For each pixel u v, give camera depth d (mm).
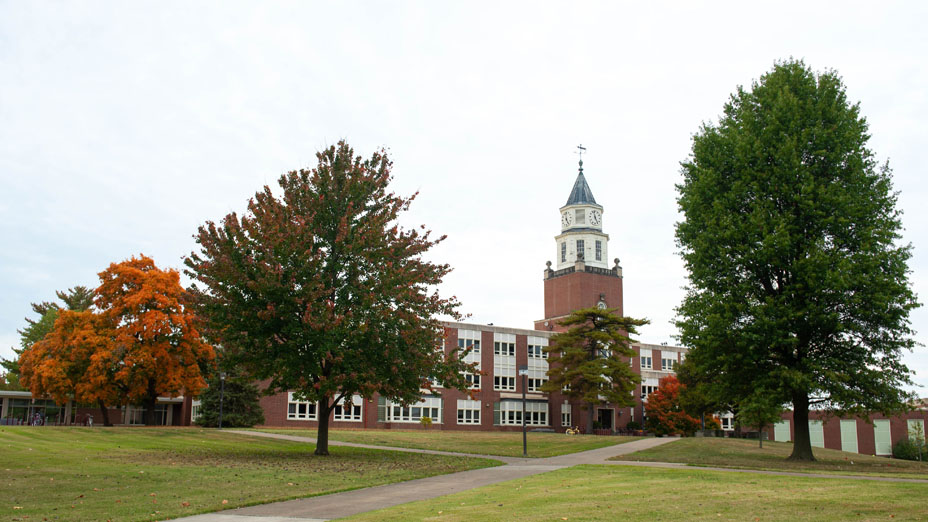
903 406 30422
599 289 92500
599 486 18703
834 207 29422
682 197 35219
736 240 30812
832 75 32625
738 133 33094
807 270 28188
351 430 56062
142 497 16141
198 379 50031
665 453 35344
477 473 24172
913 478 21719
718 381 33469
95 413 66250
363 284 28578
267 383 65438
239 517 13539
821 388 29609
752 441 52156
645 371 89812
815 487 17734
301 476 21609
